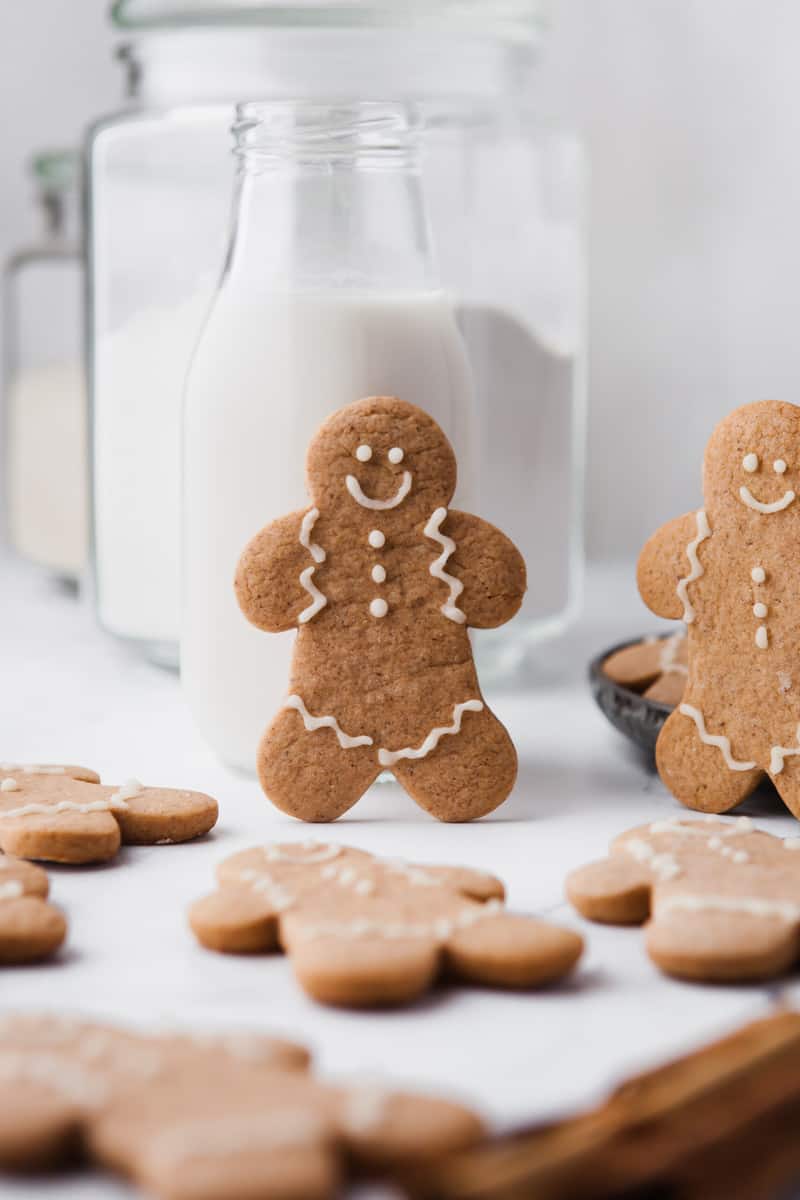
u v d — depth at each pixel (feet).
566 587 2.49
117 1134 1.39
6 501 3.16
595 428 3.24
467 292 2.43
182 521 2.06
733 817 1.90
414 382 1.99
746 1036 1.52
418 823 1.92
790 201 2.93
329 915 1.64
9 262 3.06
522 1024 1.56
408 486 1.90
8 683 2.44
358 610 1.90
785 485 1.88
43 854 1.79
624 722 2.02
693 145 3.00
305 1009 1.58
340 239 2.00
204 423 2.01
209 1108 1.41
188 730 2.22
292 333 1.98
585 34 3.05
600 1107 1.46
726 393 3.06
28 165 3.37
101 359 2.40
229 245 2.05
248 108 1.99
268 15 2.34
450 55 2.45
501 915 1.64
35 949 1.63
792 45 2.89
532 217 2.45
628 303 3.13
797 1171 1.47
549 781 2.04
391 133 2.00
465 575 1.91
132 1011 1.57
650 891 1.69
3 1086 1.43
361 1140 1.39
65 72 3.45
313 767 1.90
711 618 1.91
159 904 1.74
